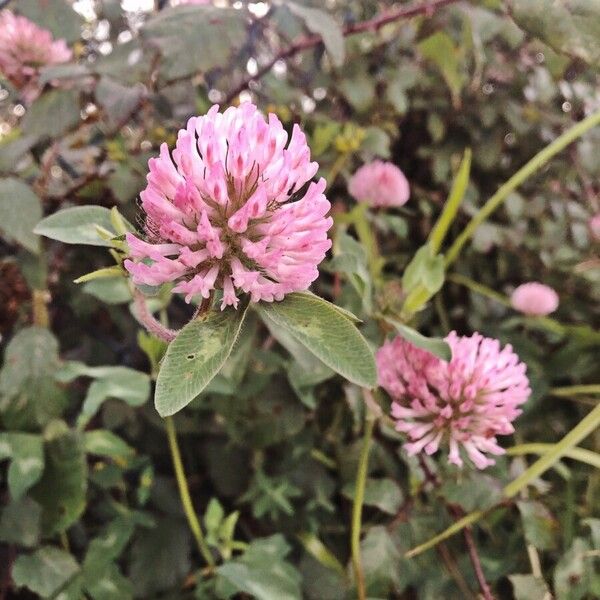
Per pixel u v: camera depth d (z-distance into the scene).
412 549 0.14
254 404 0.16
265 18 0.16
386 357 0.12
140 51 0.15
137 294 0.09
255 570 0.13
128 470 0.16
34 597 0.15
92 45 0.20
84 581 0.14
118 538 0.14
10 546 0.14
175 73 0.14
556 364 0.19
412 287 0.13
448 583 0.14
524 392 0.12
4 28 0.16
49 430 0.14
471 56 0.20
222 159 0.08
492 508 0.14
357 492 0.14
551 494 0.16
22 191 0.14
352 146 0.18
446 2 0.16
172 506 0.16
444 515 0.15
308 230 0.08
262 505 0.15
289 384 0.16
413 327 0.16
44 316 0.15
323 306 0.08
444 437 0.12
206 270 0.08
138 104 0.15
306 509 0.16
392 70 0.20
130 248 0.08
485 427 0.12
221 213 0.08
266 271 0.08
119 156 0.16
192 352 0.08
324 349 0.08
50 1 0.16
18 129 0.17
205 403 0.16
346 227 0.17
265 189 0.08
